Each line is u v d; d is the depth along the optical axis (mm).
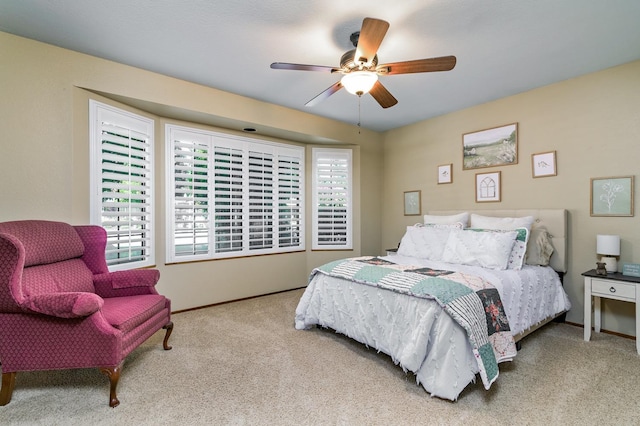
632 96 2766
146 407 1774
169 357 2398
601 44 2469
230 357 2398
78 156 2623
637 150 2738
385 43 2447
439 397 1847
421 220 4609
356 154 4930
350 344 2645
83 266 2391
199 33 2334
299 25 2223
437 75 3033
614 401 1814
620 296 2506
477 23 2184
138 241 3203
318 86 3328
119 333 1823
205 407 1771
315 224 4824
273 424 1627
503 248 2830
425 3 1969
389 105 2721
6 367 1780
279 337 2799
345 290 2637
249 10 2055
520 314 2498
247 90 3438
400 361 2072
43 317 1778
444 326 1906
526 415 1692
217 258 3859
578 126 3074
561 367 2225
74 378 2105
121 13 2096
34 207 2422
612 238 2691
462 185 4078
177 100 3121
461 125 4082
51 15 2117
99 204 2797
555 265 3107
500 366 2244
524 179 3471
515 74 3021
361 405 1789
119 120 2971
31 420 1661
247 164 4129
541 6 1998
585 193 3037
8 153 2332
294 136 4340
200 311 3578
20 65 2371
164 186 3482
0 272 1726
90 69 2652
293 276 4641
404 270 2508
